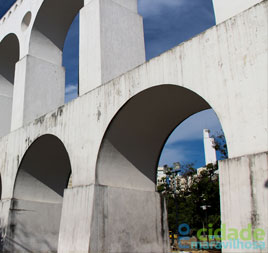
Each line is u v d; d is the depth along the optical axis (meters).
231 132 5.59
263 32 5.51
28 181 10.99
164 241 8.44
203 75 6.25
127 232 7.76
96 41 9.12
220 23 6.19
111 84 8.02
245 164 5.18
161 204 8.75
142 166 8.70
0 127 14.41
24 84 11.75
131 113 7.82
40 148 10.52
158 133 8.66
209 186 19.39
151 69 7.20
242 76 5.65
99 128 7.98
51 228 11.13
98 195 7.53
